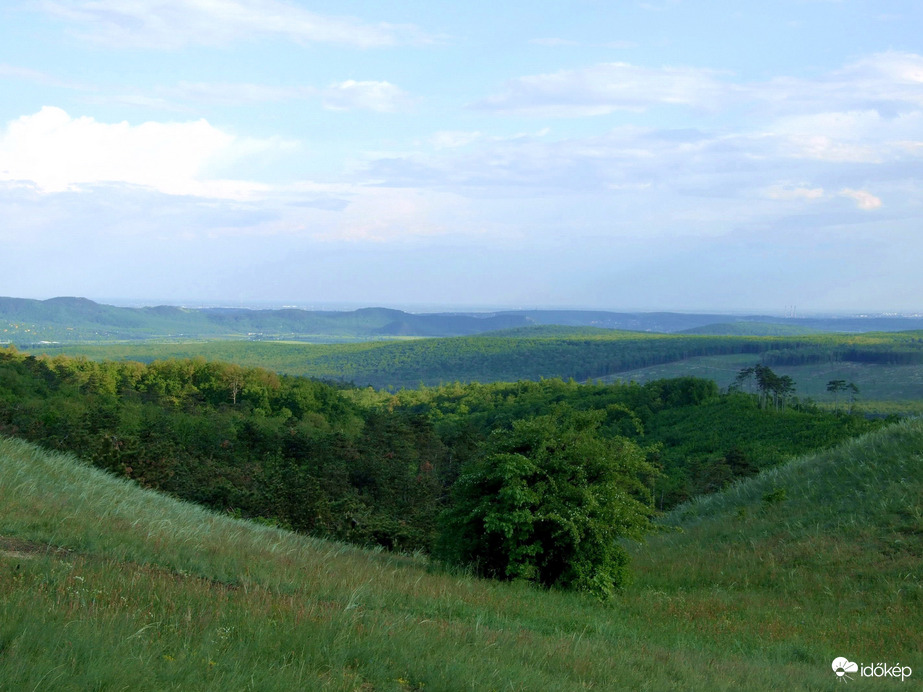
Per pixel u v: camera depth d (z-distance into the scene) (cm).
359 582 1060
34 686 475
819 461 2308
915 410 10200
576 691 698
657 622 1243
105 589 737
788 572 1584
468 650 768
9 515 1007
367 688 622
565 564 1452
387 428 6072
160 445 2920
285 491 2466
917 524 1638
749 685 835
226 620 709
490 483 1491
